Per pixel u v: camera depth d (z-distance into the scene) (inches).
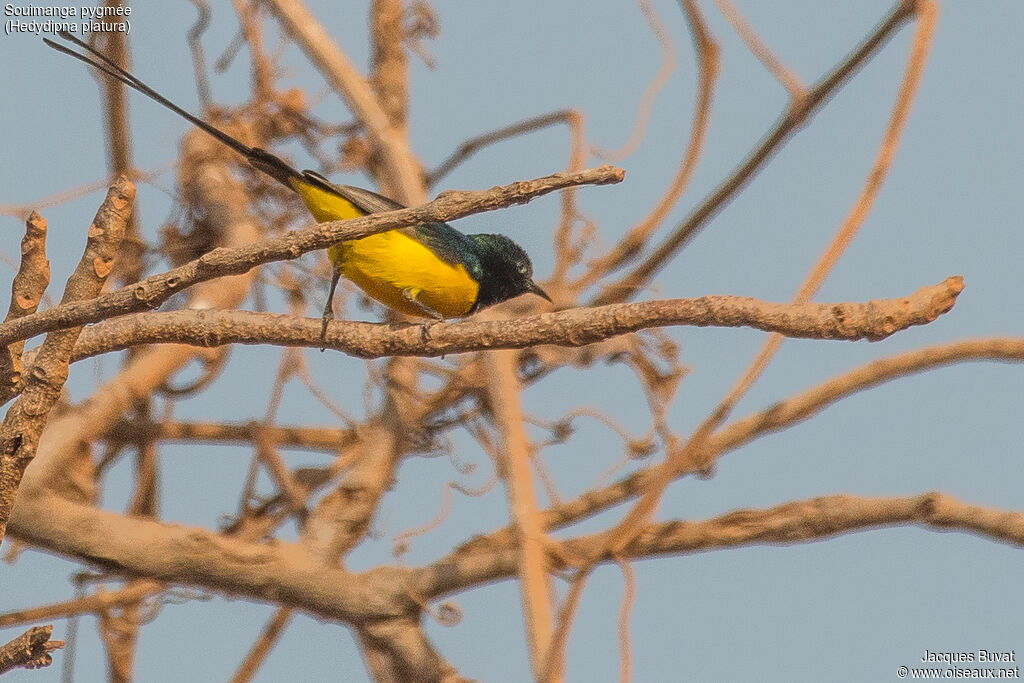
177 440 553.0
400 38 566.9
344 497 483.2
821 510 442.0
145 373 506.6
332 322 302.2
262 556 454.3
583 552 439.8
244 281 548.1
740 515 448.1
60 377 260.1
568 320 279.1
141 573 444.8
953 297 245.3
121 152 543.2
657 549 443.5
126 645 519.8
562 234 520.7
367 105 529.3
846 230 376.2
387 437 501.4
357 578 456.1
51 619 466.3
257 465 527.8
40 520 435.8
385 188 531.5
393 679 463.2
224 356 545.0
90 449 475.8
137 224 559.8
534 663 402.3
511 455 438.6
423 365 523.2
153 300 255.6
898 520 434.3
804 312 251.0
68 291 261.4
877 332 246.2
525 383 505.4
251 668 490.3
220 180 557.0
